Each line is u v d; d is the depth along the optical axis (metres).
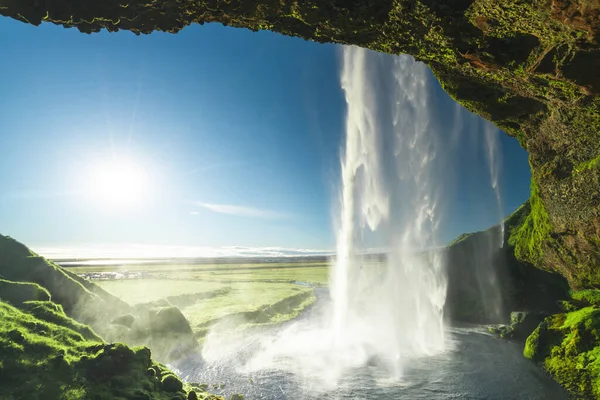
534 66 7.95
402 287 33.59
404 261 34.06
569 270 17.56
